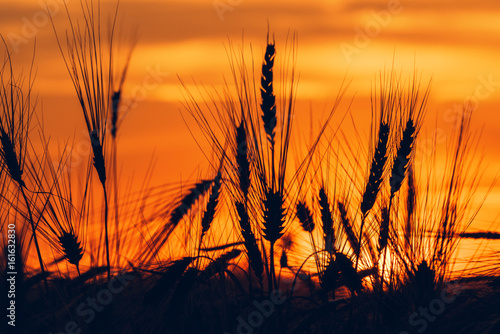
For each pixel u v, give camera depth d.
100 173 3.52
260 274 3.49
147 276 3.59
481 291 3.60
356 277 3.43
